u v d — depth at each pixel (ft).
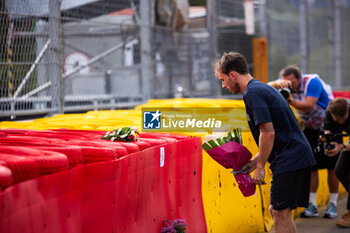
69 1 49.65
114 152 20.49
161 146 25.31
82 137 24.79
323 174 47.52
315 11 112.37
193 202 29.30
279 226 24.71
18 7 41.39
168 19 68.95
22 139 22.02
